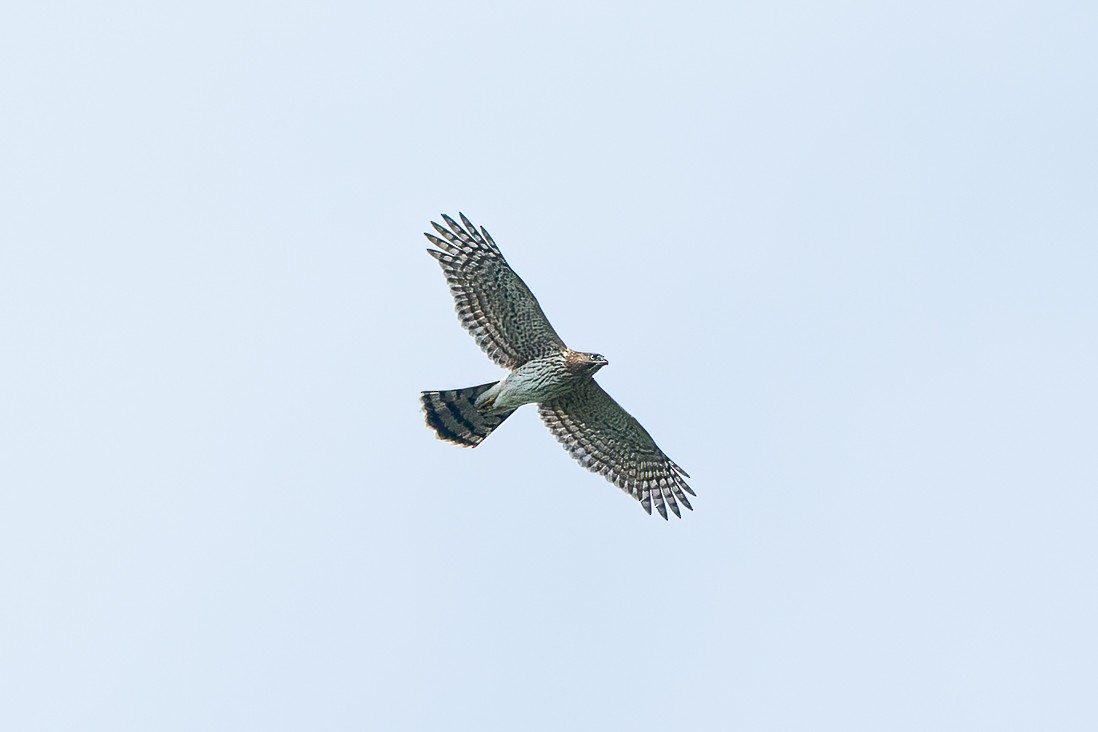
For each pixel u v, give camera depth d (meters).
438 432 18.64
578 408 19.14
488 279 17.95
